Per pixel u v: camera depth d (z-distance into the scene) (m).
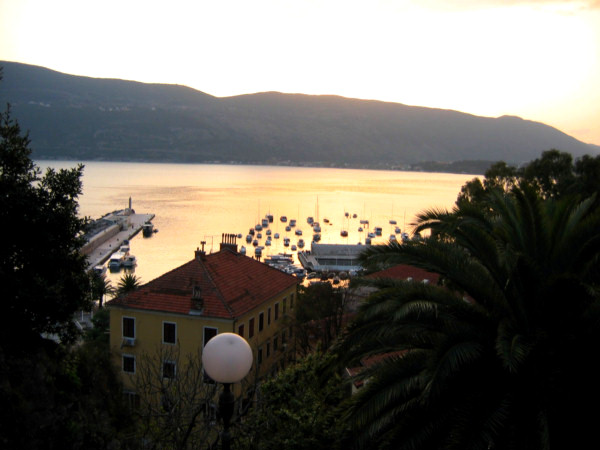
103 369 16.70
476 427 10.87
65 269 16.94
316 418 16.58
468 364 11.91
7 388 12.02
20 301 14.67
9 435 11.55
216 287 36.84
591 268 12.72
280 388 18.56
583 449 11.12
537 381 11.17
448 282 14.75
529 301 12.23
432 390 10.52
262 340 39.91
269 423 14.98
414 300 11.69
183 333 35.03
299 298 48.75
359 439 11.88
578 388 11.12
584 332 11.40
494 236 13.70
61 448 12.55
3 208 15.40
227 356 8.18
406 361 12.15
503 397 11.34
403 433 11.68
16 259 16.17
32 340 14.71
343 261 139.00
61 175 16.83
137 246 162.88
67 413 13.26
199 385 13.93
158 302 35.84
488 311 12.70
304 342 41.16
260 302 38.84
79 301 17.14
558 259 12.98
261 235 194.75
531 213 13.30
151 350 35.09
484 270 13.52
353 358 13.46
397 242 13.97
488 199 15.24
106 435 13.90
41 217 16.05
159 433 11.85
